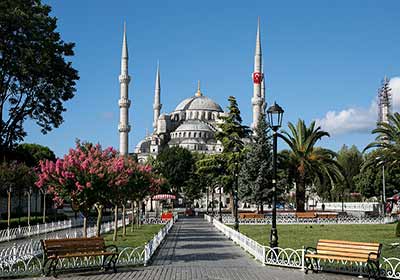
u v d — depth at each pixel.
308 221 57.00
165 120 174.50
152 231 46.06
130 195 35.84
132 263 20.42
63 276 17.75
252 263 21.31
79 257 19.03
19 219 46.78
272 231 21.19
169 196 81.81
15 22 47.03
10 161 47.94
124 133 131.12
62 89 52.69
